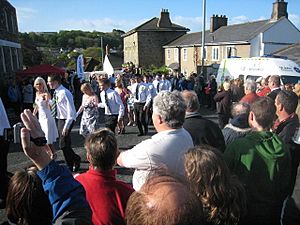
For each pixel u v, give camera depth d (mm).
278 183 2447
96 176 2330
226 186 1912
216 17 39375
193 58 38125
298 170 2523
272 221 2445
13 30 24141
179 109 2666
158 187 1163
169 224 1051
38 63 44031
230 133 3209
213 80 16578
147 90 9234
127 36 52031
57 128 6137
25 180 1881
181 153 2549
